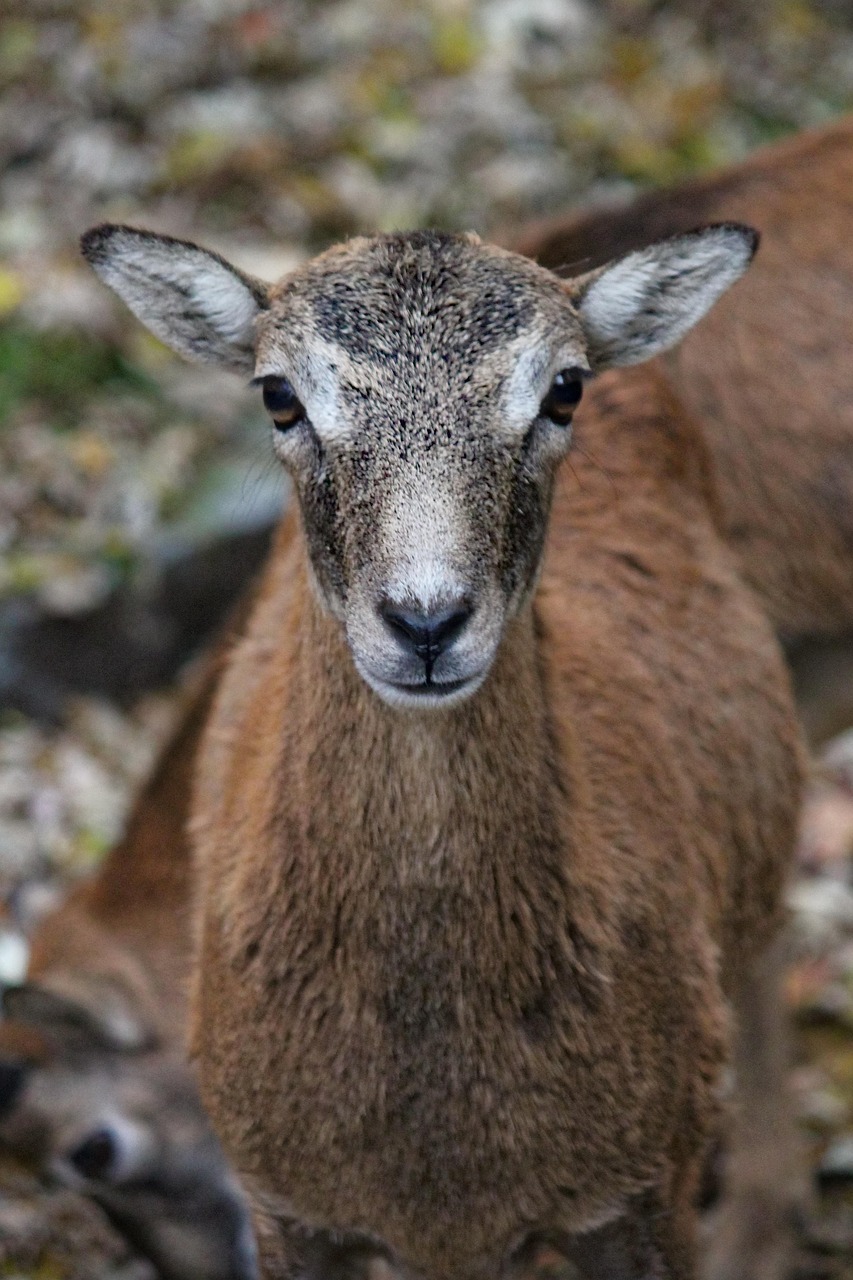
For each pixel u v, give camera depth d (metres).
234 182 21.48
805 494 13.36
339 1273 10.23
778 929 12.37
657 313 9.80
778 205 13.57
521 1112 9.16
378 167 21.80
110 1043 12.95
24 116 21.94
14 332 19.75
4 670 17.77
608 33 23.77
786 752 11.88
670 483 11.88
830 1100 14.69
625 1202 9.66
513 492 8.75
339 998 9.08
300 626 9.32
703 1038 10.00
